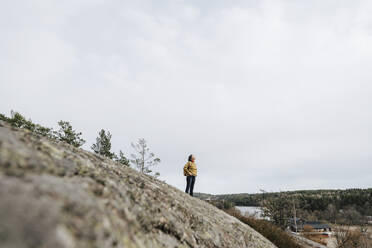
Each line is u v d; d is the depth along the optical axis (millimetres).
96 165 3094
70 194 1738
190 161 9094
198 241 3744
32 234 1165
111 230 1762
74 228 1424
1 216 1140
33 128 17859
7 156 1696
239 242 5195
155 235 2775
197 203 6387
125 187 3012
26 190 1430
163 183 6094
